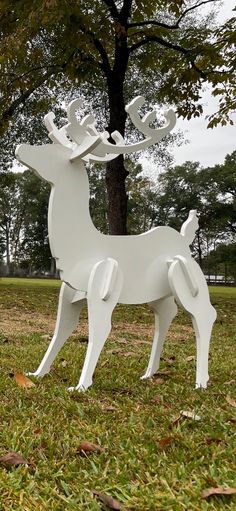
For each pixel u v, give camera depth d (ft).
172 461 7.14
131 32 38.42
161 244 11.96
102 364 14.20
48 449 7.52
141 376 12.84
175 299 11.88
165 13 45.37
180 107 37.42
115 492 6.11
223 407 9.97
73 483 6.39
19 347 17.10
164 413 9.42
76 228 11.07
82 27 32.07
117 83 37.19
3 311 29.99
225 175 150.41
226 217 148.66
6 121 39.01
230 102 34.78
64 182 11.09
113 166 36.70
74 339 19.85
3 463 6.88
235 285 147.33
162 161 60.23
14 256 168.76
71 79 37.22
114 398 10.48
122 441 7.90
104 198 118.62
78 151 11.07
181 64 35.65
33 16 27.63
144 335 22.89
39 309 31.83
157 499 5.89
